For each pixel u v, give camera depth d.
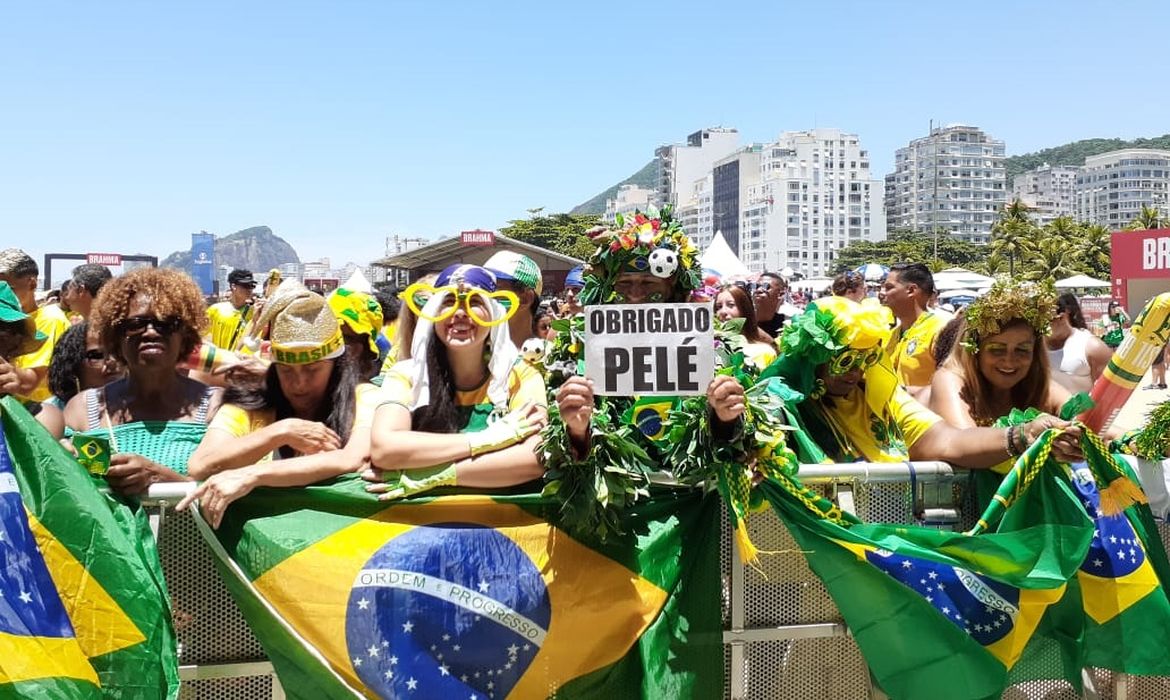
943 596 3.04
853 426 3.59
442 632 2.81
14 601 2.44
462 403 3.08
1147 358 3.10
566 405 2.69
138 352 3.34
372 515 2.87
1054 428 3.02
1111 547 3.26
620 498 2.79
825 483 3.20
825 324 3.41
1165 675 3.23
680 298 3.06
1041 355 3.66
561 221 110.94
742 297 6.22
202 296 3.57
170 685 2.63
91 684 2.51
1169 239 22.66
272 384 3.34
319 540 2.82
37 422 2.67
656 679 2.90
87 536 2.60
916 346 6.64
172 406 3.44
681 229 3.07
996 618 3.08
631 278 3.00
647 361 2.81
